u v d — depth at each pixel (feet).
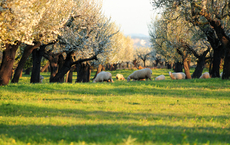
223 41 217.56
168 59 457.68
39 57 274.98
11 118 89.56
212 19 208.44
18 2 125.18
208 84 203.92
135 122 78.95
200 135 60.85
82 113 100.73
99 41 283.18
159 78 358.64
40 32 182.50
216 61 273.33
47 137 56.34
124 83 214.90
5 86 181.27
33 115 97.04
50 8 181.98
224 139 57.67
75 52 286.66
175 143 48.57
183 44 335.88
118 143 46.06
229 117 94.07
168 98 144.66
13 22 127.24
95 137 53.57
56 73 308.40
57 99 139.74
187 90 177.27
